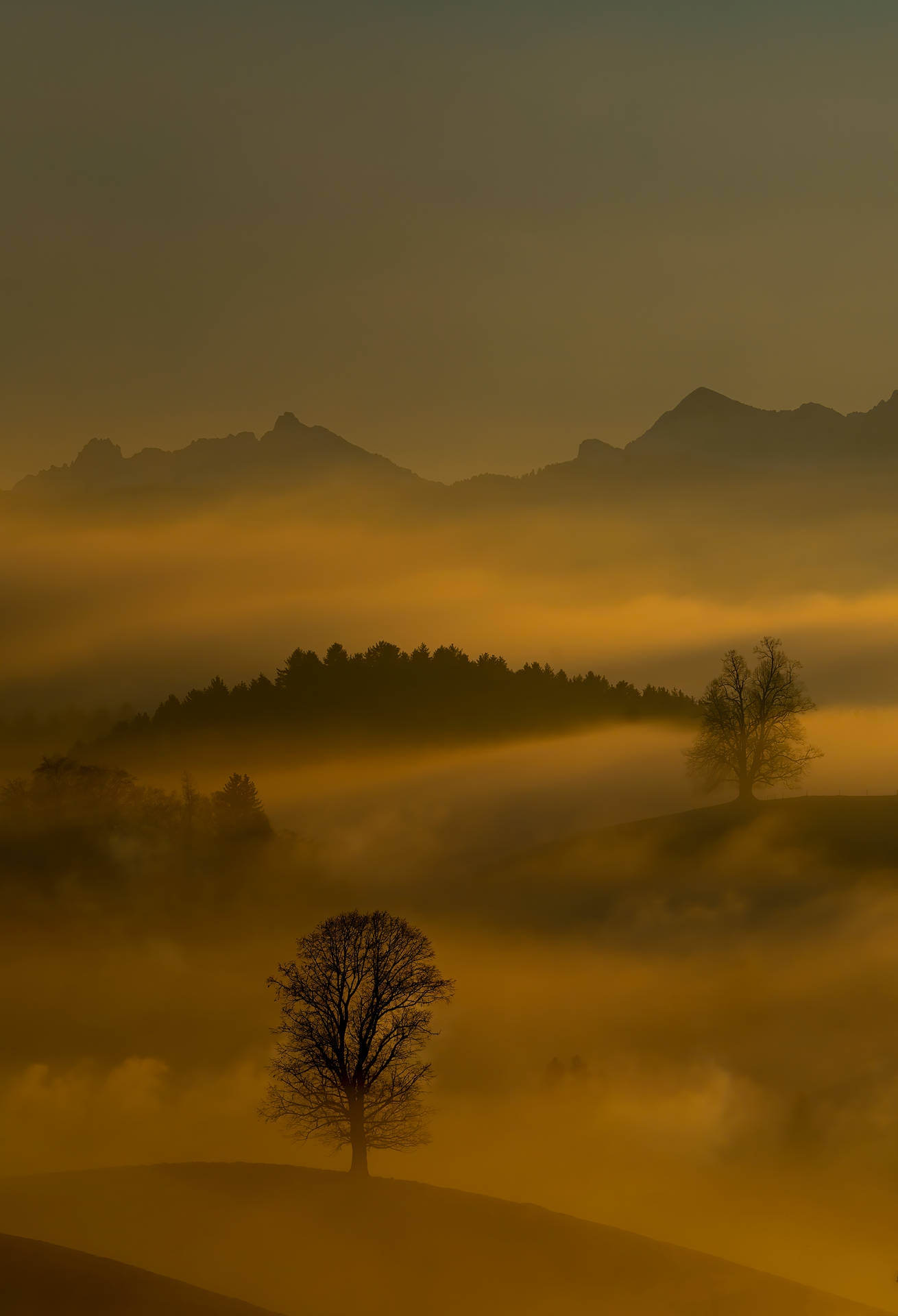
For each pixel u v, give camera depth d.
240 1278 81.31
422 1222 92.88
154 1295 71.62
